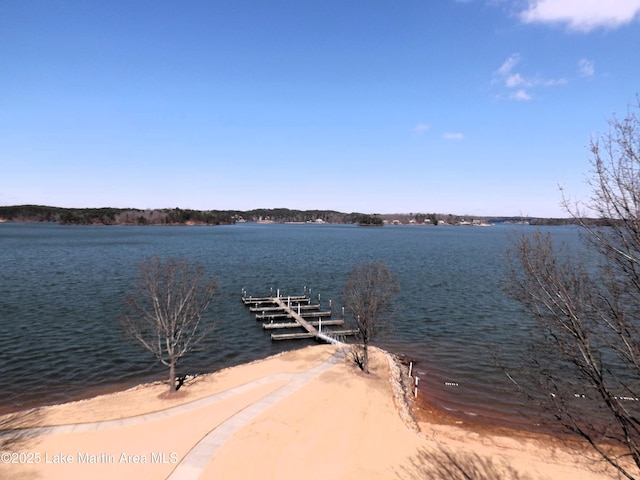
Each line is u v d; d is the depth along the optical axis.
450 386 26.11
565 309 7.81
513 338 34.81
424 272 68.00
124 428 18.56
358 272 36.44
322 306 48.47
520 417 22.12
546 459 17.98
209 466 15.70
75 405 21.34
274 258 88.19
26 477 15.09
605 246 6.85
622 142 6.61
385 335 35.44
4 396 23.88
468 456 18.06
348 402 21.86
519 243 9.20
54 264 70.81
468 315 41.88
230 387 23.55
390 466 16.98
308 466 16.38
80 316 39.22
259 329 39.50
